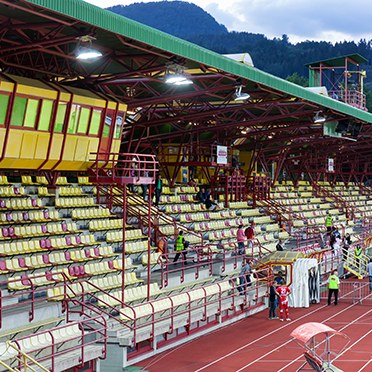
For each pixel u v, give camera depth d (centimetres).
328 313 3912
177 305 3134
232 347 3097
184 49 3158
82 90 3338
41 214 3678
